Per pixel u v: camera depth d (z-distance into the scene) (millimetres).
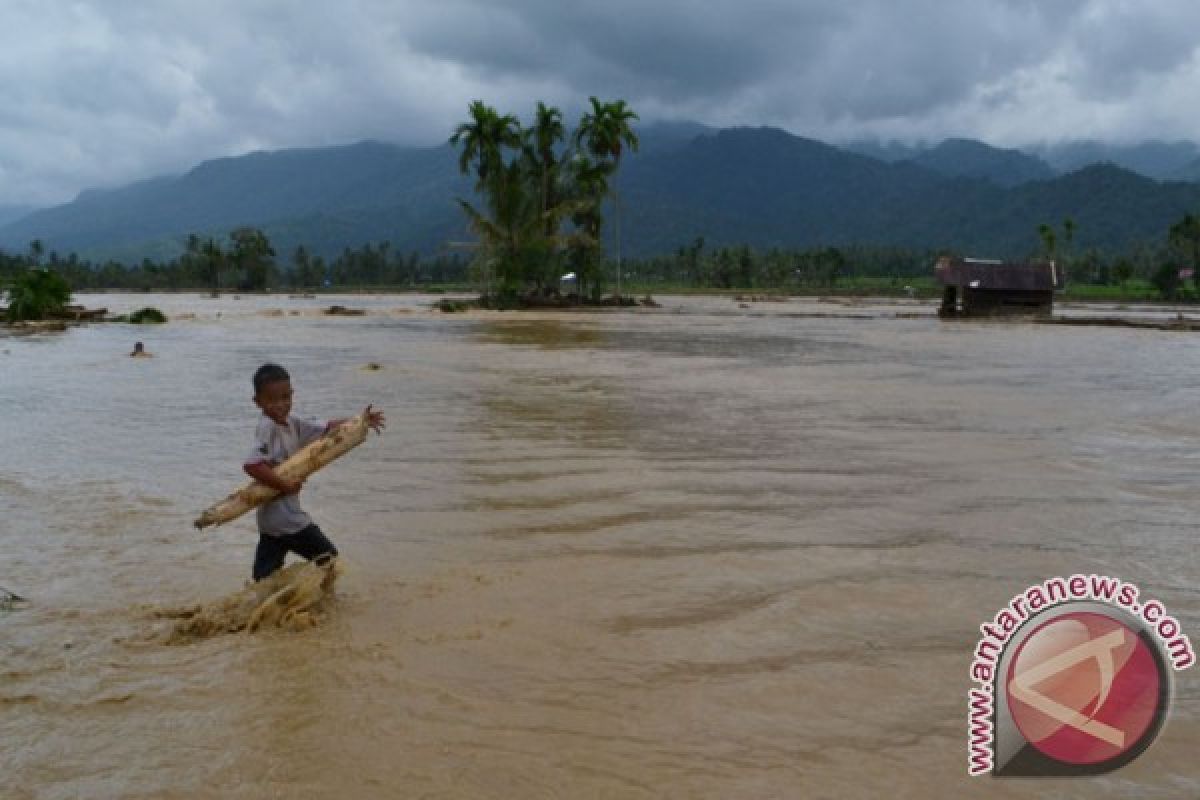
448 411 13547
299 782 3486
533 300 60562
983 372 19938
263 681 4406
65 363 21406
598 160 62250
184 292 135875
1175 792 3477
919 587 5719
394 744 3777
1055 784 3508
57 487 8664
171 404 14461
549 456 10086
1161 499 8102
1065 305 81875
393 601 5539
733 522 7328
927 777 3539
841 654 4703
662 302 79625
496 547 6676
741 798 3383
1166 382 18000
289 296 110375
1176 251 125250
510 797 3385
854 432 11727
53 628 5137
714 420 12742
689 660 4633
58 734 3887
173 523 7398
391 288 151125
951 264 50500
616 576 5984
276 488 5523
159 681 4422
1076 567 6102
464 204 59812
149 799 3385
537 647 4805
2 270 121688
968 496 8219
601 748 3746
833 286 140250
